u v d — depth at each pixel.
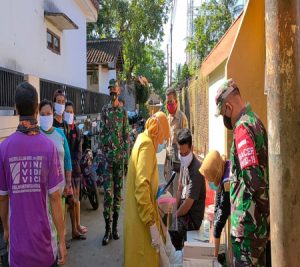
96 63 17.83
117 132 5.14
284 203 1.62
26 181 2.35
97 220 6.14
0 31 6.11
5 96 4.95
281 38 1.60
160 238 3.14
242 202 2.41
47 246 2.41
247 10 3.36
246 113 2.53
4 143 2.42
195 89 8.77
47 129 4.17
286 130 1.61
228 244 3.65
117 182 5.23
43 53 8.43
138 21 26.88
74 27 9.62
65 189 4.49
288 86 1.60
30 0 7.56
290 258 1.62
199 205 3.92
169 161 6.11
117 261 4.53
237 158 2.48
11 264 2.38
